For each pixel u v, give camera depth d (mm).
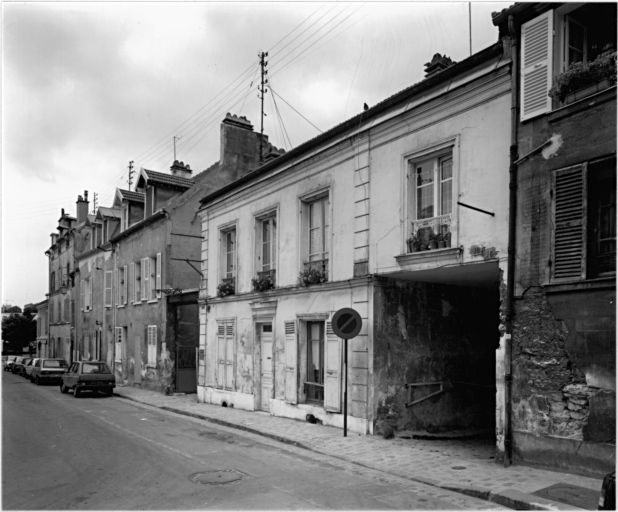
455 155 9164
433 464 8219
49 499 6617
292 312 13289
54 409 16641
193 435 11539
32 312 71812
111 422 13633
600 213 7062
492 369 12281
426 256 9570
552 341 7367
